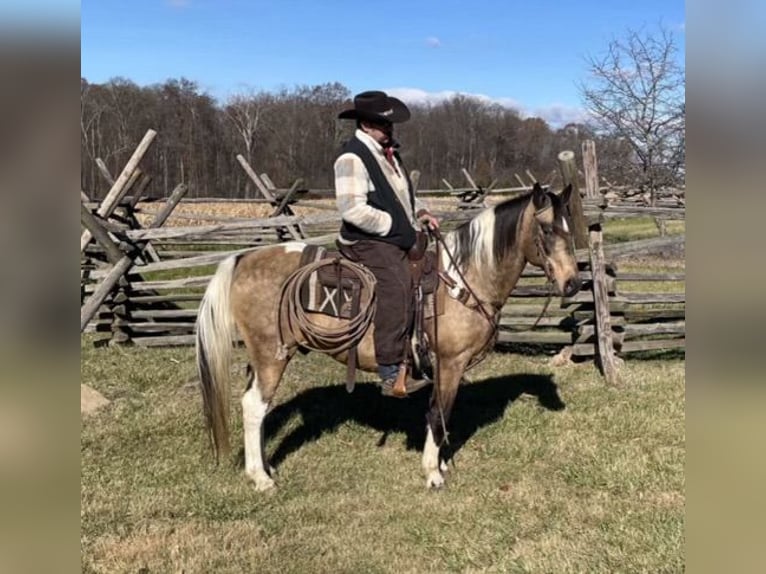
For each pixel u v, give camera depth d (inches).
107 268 341.1
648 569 136.1
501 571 140.6
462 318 172.4
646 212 324.2
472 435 215.2
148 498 172.2
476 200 755.4
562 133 2331.4
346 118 169.0
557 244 160.9
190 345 327.9
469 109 2559.1
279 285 172.2
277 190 523.5
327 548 151.8
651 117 669.9
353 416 232.4
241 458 197.5
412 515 166.2
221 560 146.6
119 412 231.8
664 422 214.8
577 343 286.2
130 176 308.7
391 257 165.0
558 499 170.7
